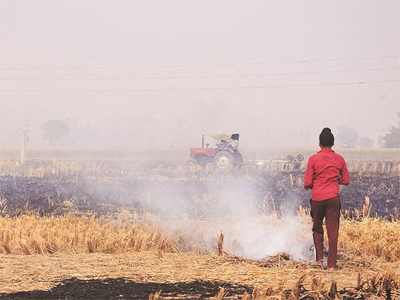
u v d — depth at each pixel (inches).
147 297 336.5
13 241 502.6
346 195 1038.4
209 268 418.3
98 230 538.9
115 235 509.0
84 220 629.0
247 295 315.6
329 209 450.0
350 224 601.0
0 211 808.3
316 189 456.4
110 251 482.9
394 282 364.8
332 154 460.4
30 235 522.0
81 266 421.1
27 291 349.1
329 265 437.1
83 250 487.2
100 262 437.4
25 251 476.4
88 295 340.8
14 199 958.4
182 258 455.5
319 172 457.7
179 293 345.1
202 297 335.6
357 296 344.2
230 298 331.9
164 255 470.0
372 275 404.2
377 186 1238.3
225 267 421.7
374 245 477.4
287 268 422.0
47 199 965.8
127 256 463.2
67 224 590.2
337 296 334.0
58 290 351.3
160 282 373.4
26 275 389.7
